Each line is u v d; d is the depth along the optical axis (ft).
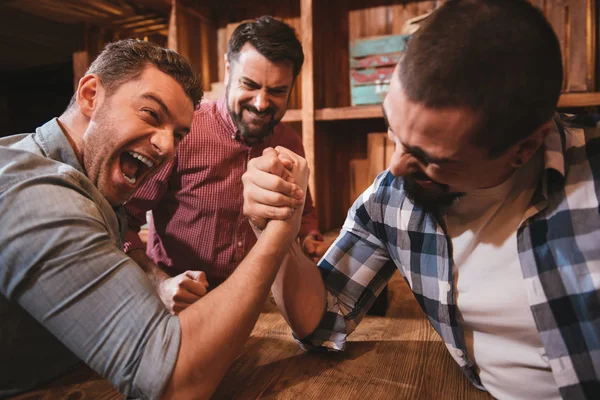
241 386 2.44
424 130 1.72
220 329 2.10
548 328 2.00
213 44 7.80
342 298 3.01
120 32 7.57
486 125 1.62
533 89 1.56
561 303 1.98
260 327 3.42
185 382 1.98
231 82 4.48
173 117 2.59
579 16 5.74
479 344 2.41
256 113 4.42
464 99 1.58
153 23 7.24
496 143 1.69
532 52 1.54
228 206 4.73
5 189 1.99
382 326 3.45
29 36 7.52
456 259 2.42
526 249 2.10
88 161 2.54
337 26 7.57
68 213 2.01
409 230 2.67
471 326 2.42
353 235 3.08
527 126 1.65
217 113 4.76
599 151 2.10
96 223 2.12
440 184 2.18
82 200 2.15
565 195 2.06
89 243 2.00
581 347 1.92
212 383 2.07
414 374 2.61
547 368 2.14
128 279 2.04
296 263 2.85
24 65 9.27
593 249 1.94
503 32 1.53
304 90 6.89
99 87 2.48
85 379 2.56
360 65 6.77
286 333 3.29
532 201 2.12
